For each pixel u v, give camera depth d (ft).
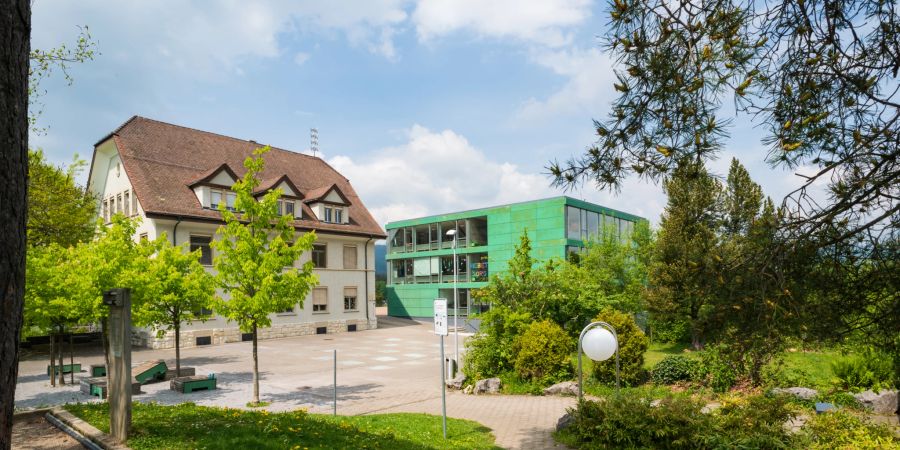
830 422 25.91
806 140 13.11
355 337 108.58
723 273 13.35
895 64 12.46
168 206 93.56
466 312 144.77
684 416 26.55
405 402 45.91
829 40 12.92
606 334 30.27
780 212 12.92
